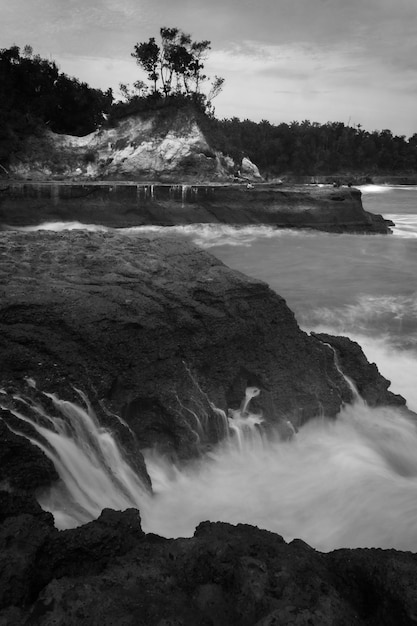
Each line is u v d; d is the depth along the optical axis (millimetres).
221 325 9188
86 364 7832
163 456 8289
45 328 8062
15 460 6461
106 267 10000
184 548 4359
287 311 10203
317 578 3969
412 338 13688
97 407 7629
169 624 3434
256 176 50062
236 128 118000
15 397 7027
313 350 10117
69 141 46219
